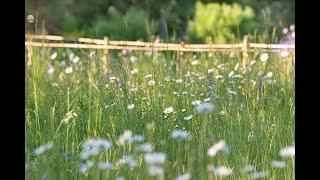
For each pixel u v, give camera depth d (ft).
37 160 15.99
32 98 21.13
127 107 19.88
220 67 28.12
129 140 15.71
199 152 15.78
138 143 16.34
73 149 17.03
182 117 19.40
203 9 59.62
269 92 22.93
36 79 23.16
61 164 15.90
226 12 58.70
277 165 15.66
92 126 19.49
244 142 17.31
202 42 59.26
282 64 27.94
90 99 20.36
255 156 17.11
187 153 16.10
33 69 24.08
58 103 20.71
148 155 14.65
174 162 16.12
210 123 18.20
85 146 16.38
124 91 21.50
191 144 16.28
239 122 18.26
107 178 14.70
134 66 27.17
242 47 32.76
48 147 15.66
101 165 14.83
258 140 17.46
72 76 23.84
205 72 27.04
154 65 24.95
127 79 23.39
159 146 17.21
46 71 25.12
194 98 21.50
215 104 20.13
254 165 16.65
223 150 15.43
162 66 25.36
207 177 14.92
